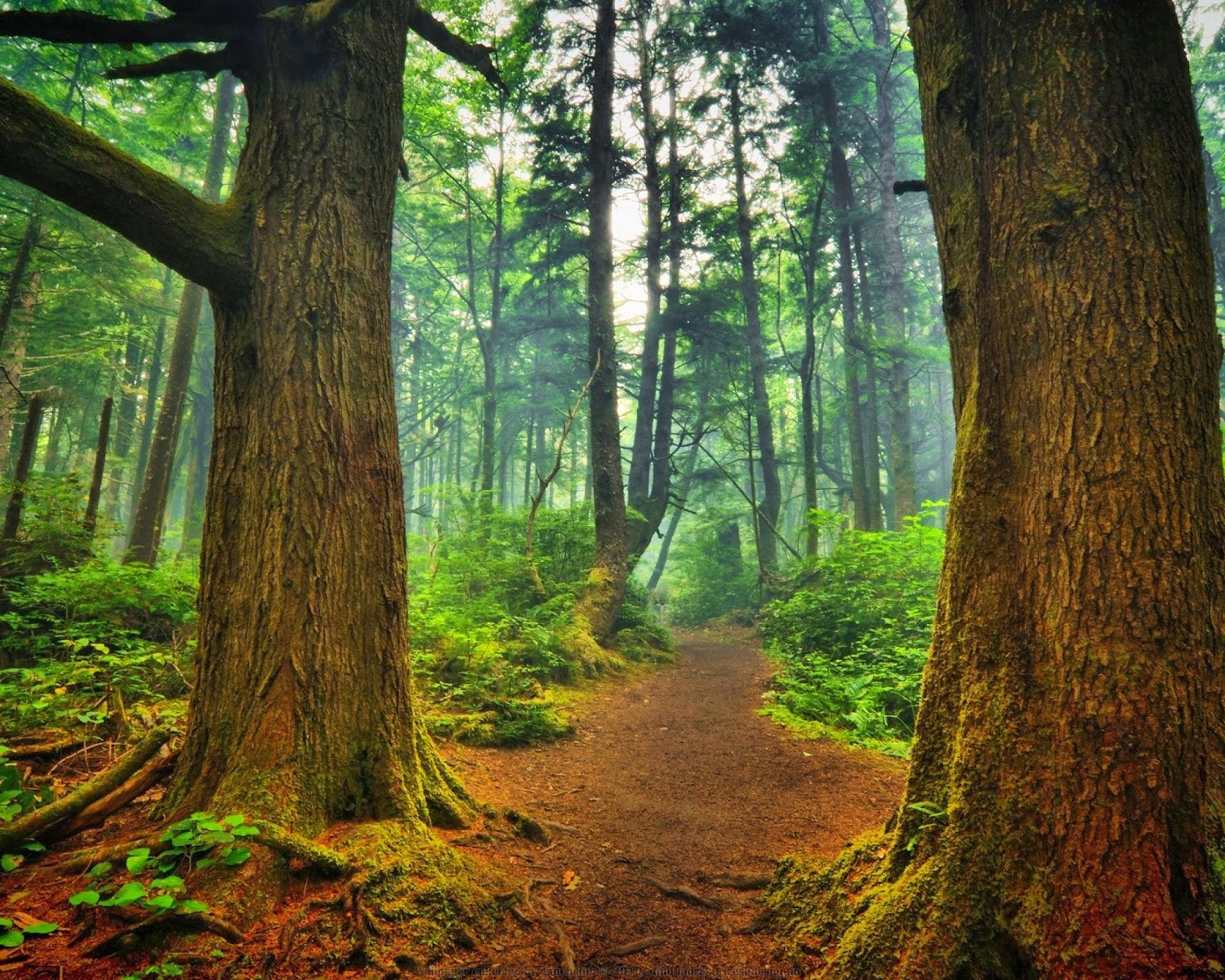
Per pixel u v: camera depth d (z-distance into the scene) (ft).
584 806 14.38
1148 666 6.72
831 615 32.78
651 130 61.67
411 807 10.94
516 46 44.27
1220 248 63.82
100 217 10.02
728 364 70.38
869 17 78.79
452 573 36.55
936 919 7.30
